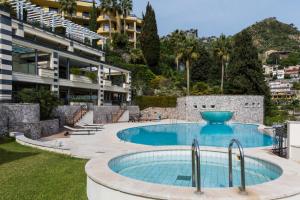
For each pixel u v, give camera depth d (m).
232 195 5.92
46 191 7.83
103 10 61.91
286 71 134.62
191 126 29.78
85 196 7.55
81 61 31.80
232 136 23.36
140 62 54.91
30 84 25.45
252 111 33.16
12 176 9.10
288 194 6.07
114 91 38.47
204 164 11.74
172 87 51.16
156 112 40.09
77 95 36.00
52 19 33.09
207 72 58.84
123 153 10.95
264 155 10.80
